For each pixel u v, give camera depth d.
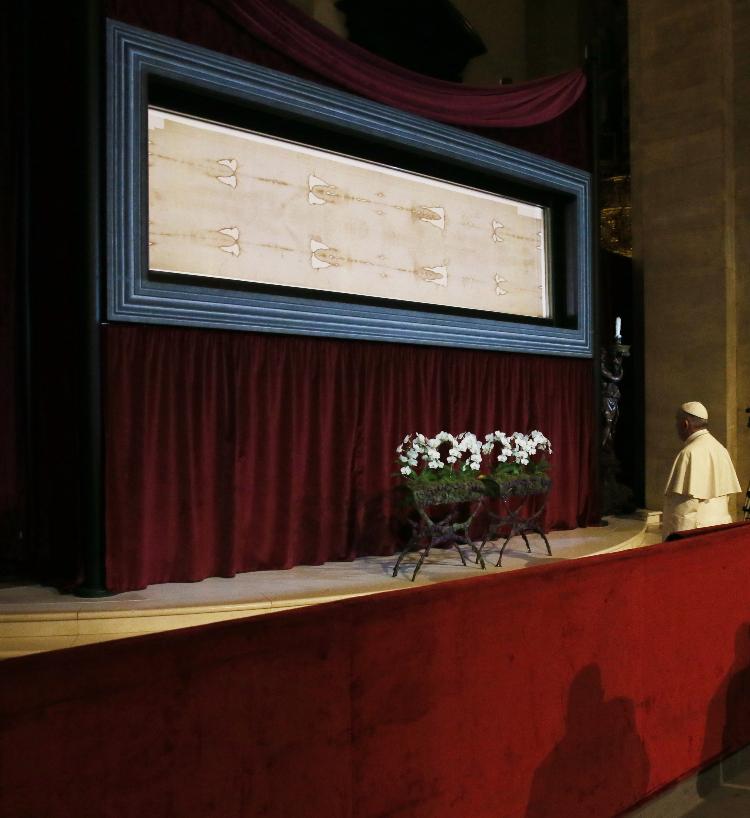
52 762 1.67
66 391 5.58
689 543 3.46
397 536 7.20
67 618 4.98
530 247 8.77
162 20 5.86
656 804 3.21
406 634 2.35
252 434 6.25
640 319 10.89
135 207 5.59
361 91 7.00
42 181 5.79
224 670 1.95
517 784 2.68
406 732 2.36
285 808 2.08
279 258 6.57
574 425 8.92
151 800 1.83
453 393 7.66
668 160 10.43
